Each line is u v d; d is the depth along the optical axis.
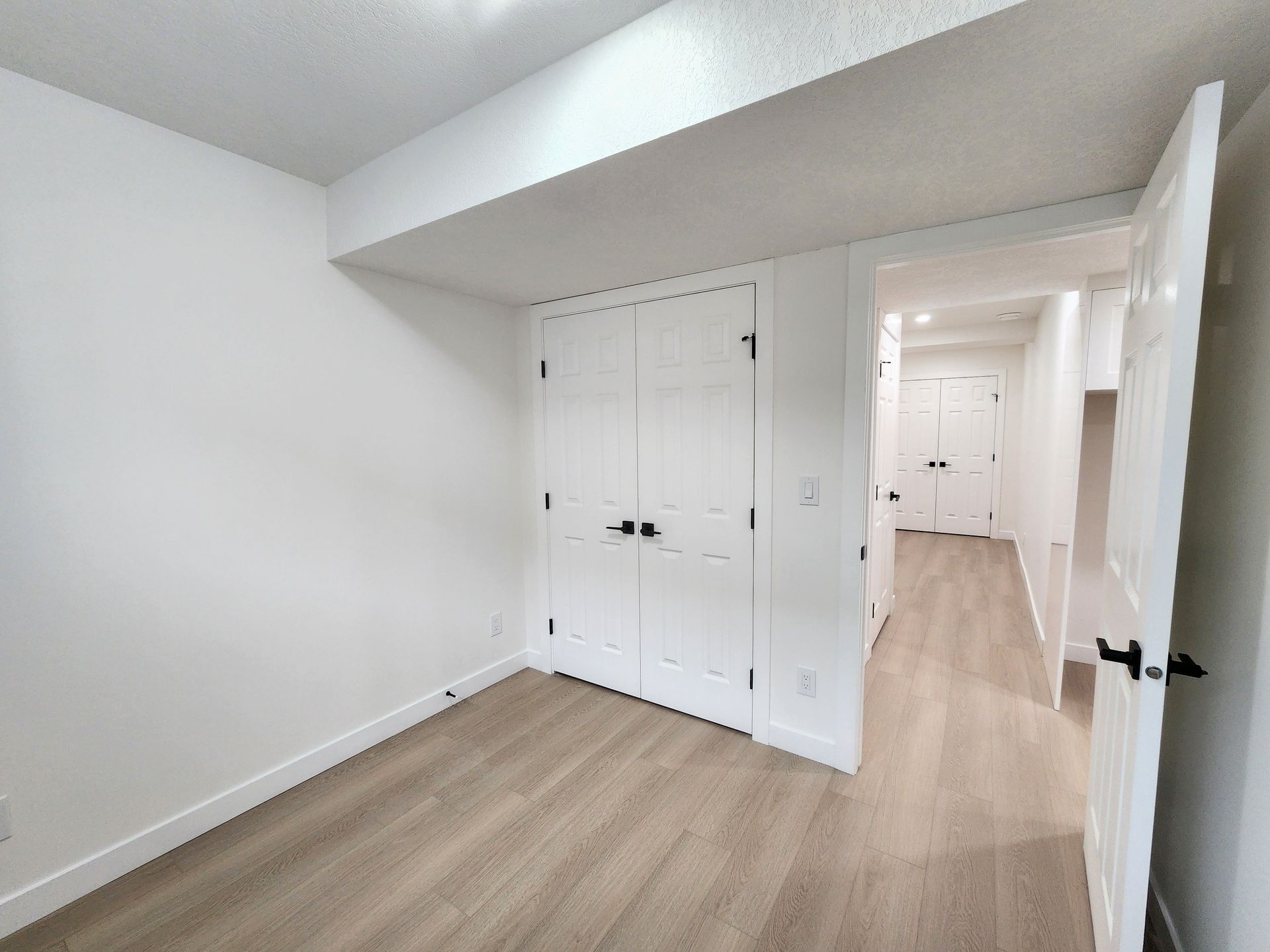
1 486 1.39
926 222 1.71
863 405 1.95
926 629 3.55
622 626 2.70
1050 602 2.93
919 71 0.98
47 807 1.50
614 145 1.27
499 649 2.89
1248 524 1.09
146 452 1.64
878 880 1.60
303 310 2.00
